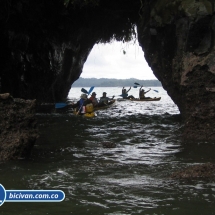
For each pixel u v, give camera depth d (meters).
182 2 10.31
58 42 20.72
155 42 12.82
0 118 6.78
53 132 10.48
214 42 9.35
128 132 10.52
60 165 6.40
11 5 15.96
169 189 4.95
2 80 18.88
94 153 7.52
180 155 7.25
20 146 6.80
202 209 4.23
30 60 20.19
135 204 4.40
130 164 6.50
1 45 17.95
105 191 4.89
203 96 9.20
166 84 12.59
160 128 11.27
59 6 17.02
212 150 7.67
